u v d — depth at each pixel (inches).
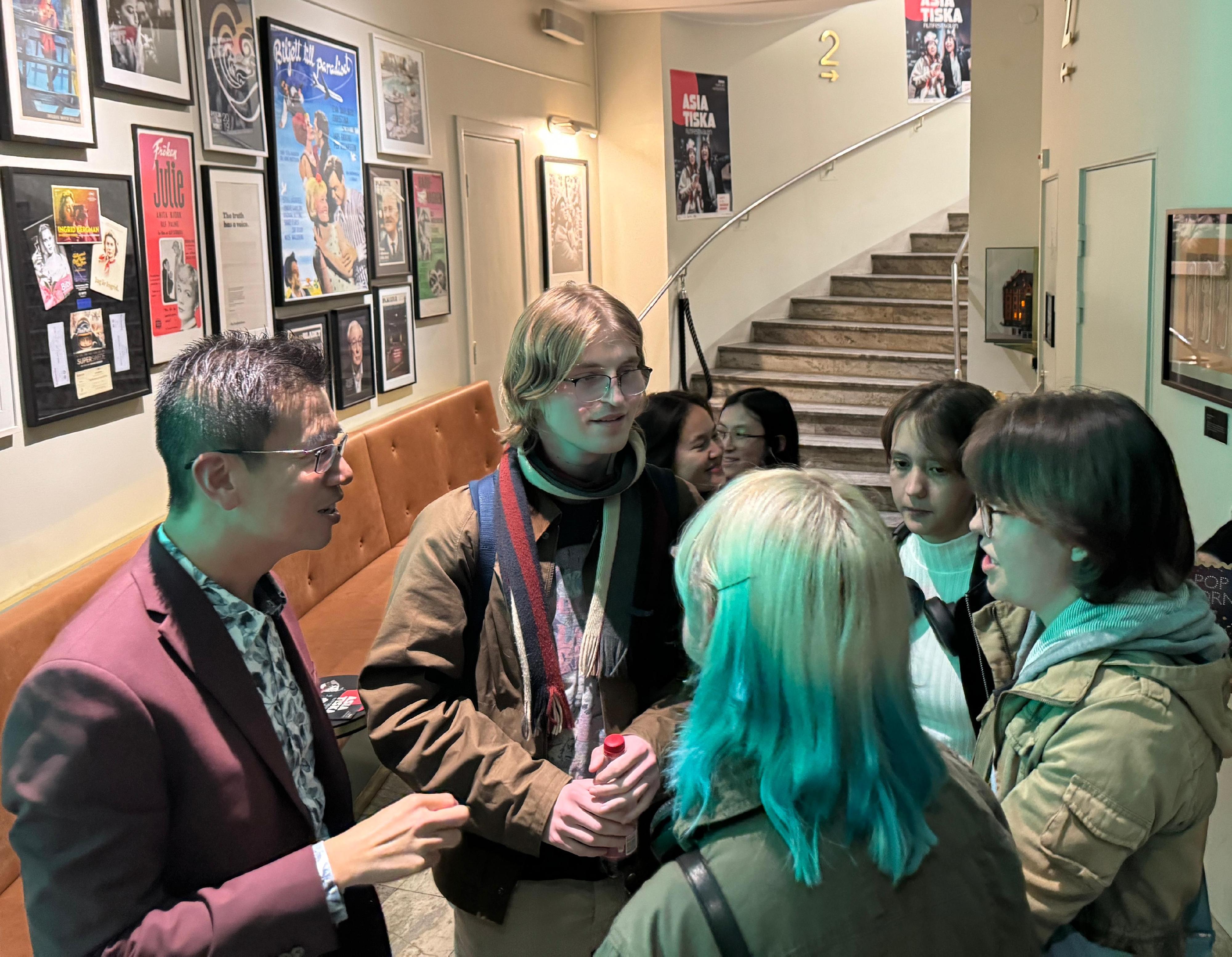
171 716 48.8
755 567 40.2
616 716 65.9
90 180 130.1
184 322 153.7
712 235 349.1
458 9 250.7
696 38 340.8
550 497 65.9
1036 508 53.1
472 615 64.9
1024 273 263.1
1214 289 110.3
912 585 74.8
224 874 50.6
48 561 125.6
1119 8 151.1
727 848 40.1
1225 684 52.9
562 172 307.9
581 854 58.1
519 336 63.6
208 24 158.1
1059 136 198.4
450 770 60.0
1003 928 41.8
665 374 342.0
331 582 178.2
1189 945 55.9
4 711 99.7
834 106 392.2
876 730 40.0
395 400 227.8
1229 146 106.8
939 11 404.8
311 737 59.3
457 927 68.8
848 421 329.4
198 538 52.4
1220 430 110.3
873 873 39.3
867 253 411.2
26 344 118.9
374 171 213.5
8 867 98.1
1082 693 52.3
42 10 120.0
